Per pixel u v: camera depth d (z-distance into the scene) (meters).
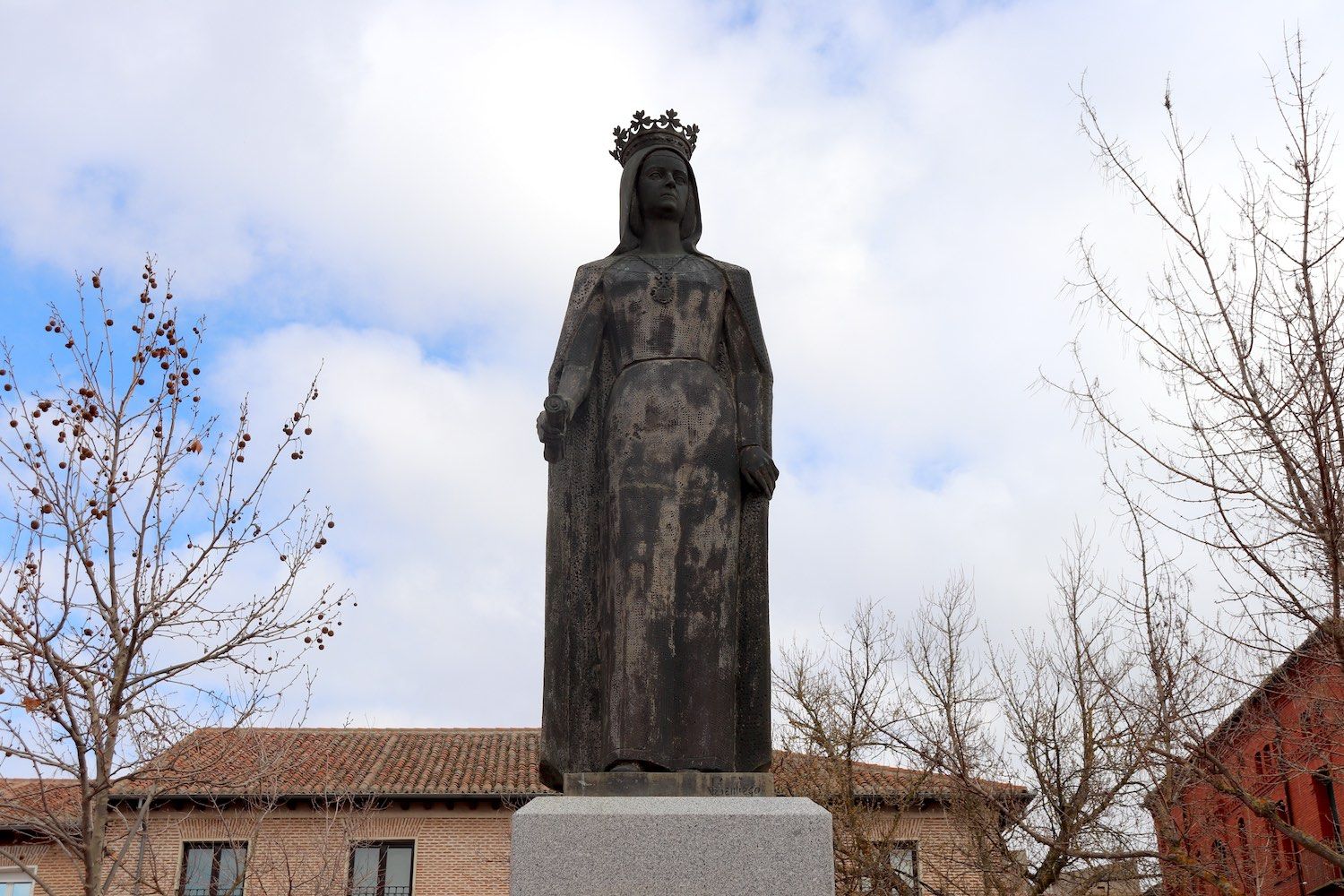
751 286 5.87
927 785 21.69
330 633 13.94
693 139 6.20
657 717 5.04
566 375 5.62
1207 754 13.30
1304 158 10.05
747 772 4.97
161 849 22.78
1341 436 9.84
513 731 30.14
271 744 20.23
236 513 13.22
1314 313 9.95
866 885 19.80
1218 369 10.24
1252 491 10.40
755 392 5.71
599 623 5.41
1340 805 19.98
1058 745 18.83
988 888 18.53
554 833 4.34
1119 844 18.08
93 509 12.16
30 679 11.43
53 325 12.54
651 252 5.98
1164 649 18.39
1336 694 12.08
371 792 22.89
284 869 22.94
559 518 5.49
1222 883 14.52
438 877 24.56
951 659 20.39
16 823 13.87
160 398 12.88
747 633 5.41
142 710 12.09
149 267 13.12
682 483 5.34
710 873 4.32
